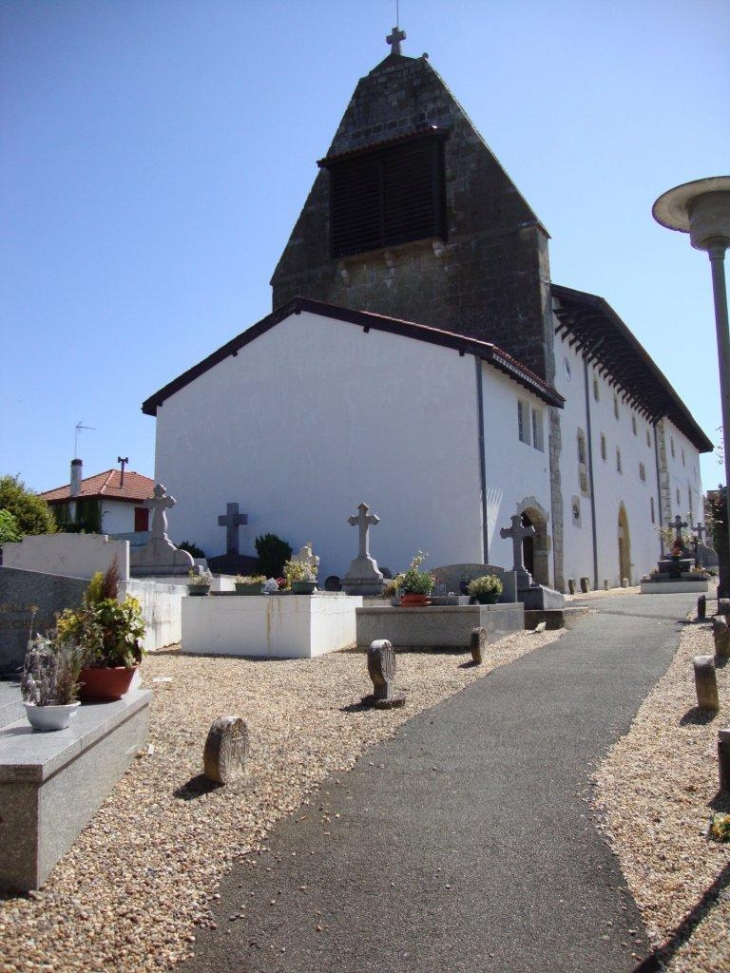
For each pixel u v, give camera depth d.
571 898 4.42
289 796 5.85
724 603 12.32
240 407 25.16
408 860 4.90
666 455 45.31
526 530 17.62
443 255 28.89
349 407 23.41
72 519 38.47
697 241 6.62
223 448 25.22
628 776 6.07
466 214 28.75
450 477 21.72
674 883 4.47
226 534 24.58
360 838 5.20
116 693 6.26
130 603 6.55
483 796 5.83
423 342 22.58
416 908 4.39
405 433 22.48
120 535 26.42
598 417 33.16
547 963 3.90
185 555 17.50
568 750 6.79
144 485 41.50
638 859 4.77
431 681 9.88
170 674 10.52
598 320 29.50
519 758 6.62
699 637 12.38
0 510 21.44
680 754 6.51
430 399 22.28
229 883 4.66
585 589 29.33
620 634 13.69
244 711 8.09
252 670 11.02
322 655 12.77
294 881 4.68
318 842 5.16
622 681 9.49
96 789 5.40
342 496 23.16
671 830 5.09
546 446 26.59
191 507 25.44
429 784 6.09
